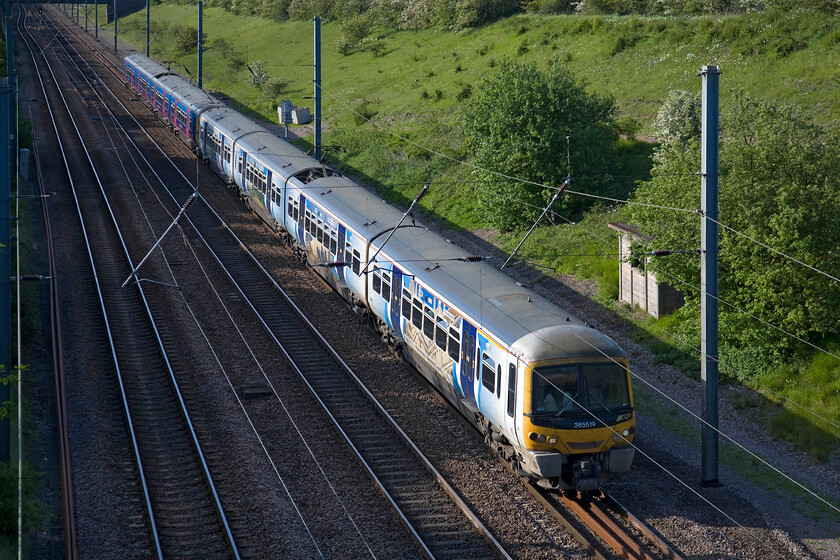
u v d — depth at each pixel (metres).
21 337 29.38
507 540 18.70
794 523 20.22
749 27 57.09
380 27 95.62
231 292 36.41
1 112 23.44
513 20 79.69
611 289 35.03
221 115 54.69
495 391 21.59
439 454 23.05
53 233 42.34
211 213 47.72
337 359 29.55
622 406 20.77
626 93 55.59
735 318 27.19
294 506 20.11
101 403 25.77
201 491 20.98
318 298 36.06
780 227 25.44
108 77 89.94
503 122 42.50
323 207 36.06
